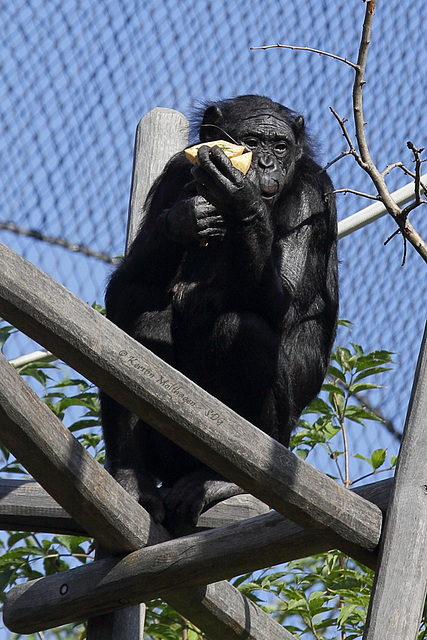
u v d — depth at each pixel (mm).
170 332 9500
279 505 6242
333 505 6266
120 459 8836
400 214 7586
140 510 7438
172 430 6086
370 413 12148
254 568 6859
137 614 8359
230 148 8586
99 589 7426
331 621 10758
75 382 12414
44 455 6559
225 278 9375
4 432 6406
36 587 7895
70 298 5801
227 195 8039
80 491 6875
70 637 15656
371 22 7812
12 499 8359
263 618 7879
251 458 6070
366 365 12070
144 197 11219
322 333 10625
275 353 9086
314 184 10852
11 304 5621
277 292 9117
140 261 9469
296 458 6219
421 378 6594
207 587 7555
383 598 6047
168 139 11531
